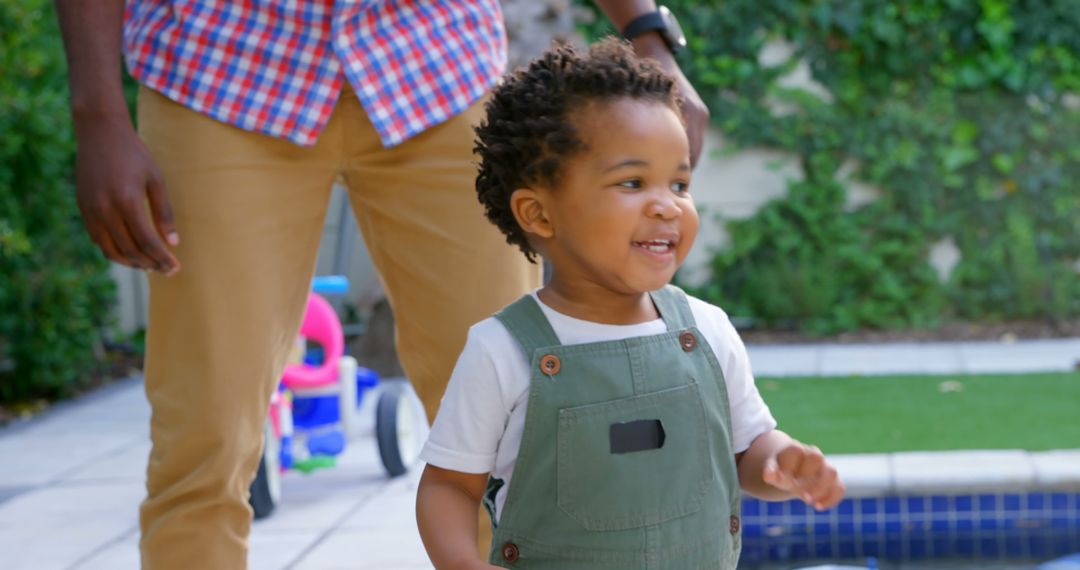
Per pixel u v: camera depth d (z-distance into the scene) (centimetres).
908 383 653
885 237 902
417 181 234
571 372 174
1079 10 873
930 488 434
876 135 893
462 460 176
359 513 439
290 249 230
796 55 901
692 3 907
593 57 178
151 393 226
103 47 215
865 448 494
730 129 903
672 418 177
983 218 892
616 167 171
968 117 888
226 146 223
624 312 181
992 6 872
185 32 225
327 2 227
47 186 717
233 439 222
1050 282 880
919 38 886
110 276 885
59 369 723
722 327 190
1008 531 434
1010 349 786
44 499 486
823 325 885
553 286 183
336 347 502
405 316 244
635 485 174
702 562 179
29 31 647
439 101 233
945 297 899
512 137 180
